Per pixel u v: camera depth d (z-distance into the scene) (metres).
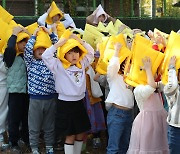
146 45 4.87
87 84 5.81
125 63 5.16
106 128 6.12
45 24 7.21
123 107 5.12
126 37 5.88
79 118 5.14
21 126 6.20
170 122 4.41
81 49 5.20
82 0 12.10
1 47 6.07
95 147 6.16
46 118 5.67
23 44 5.95
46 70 5.54
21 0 12.50
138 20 11.12
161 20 11.31
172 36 4.70
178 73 4.41
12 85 5.81
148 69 4.67
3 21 6.23
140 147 4.79
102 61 5.59
